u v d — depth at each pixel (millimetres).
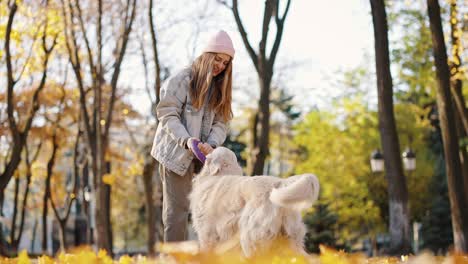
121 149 29094
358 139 35000
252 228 4590
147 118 28000
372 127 35188
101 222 19125
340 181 34375
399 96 30938
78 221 34875
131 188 36219
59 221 26875
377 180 34156
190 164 6129
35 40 19844
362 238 35000
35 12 19594
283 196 4332
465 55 19281
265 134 15438
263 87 15477
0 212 18875
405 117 34625
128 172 24812
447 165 16031
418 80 25797
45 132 25938
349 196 34250
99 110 19719
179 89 6113
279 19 15695
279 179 4672
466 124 18844
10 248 26406
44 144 30109
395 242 14930
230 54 6188
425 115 30344
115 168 30844
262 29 15555
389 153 15180
